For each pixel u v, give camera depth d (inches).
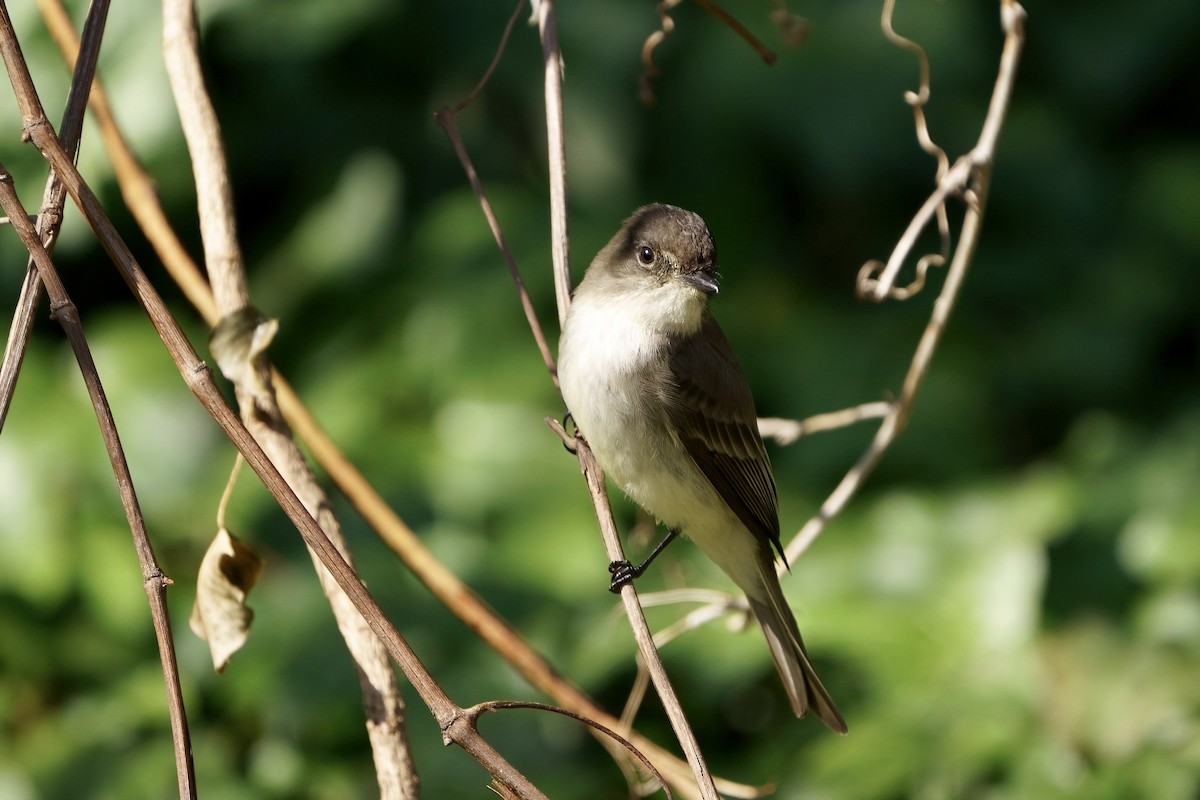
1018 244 482.0
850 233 472.1
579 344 292.8
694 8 444.8
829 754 337.4
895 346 444.1
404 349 416.2
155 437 380.2
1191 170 488.4
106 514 367.6
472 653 345.7
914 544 381.1
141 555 164.2
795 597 372.8
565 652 349.4
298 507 163.6
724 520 305.1
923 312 459.5
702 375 302.4
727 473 304.8
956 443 426.3
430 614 349.4
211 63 433.4
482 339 410.3
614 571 281.7
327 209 440.1
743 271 457.1
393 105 446.9
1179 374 471.2
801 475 421.7
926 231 476.1
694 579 364.5
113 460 165.2
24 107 175.2
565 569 366.9
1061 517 383.2
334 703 338.0
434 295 418.9
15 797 335.3
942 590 369.1
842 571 381.1
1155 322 469.1
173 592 363.6
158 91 390.9
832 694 369.4
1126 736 332.2
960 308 467.2
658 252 297.1
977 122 467.2
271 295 435.8
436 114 251.0
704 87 442.6
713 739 365.7
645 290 297.1
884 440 270.4
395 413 408.5
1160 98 503.2
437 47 438.6
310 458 377.7
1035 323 471.8
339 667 340.2
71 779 337.7
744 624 294.5
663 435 295.7
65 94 374.9
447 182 445.4
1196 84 504.1
